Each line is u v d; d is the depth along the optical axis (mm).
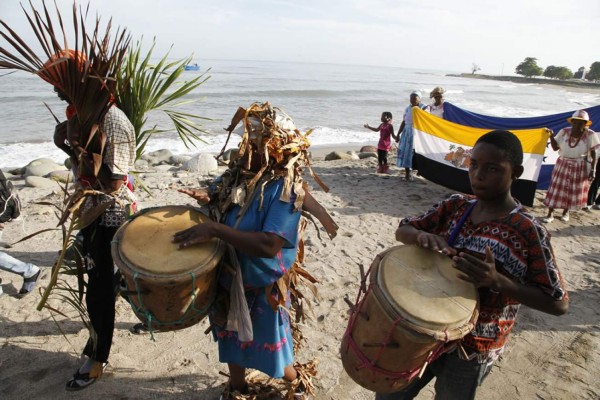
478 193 1904
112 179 2918
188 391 3182
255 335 2572
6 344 3592
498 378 3492
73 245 3201
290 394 2871
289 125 2393
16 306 4121
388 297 1921
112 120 2842
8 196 4277
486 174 1855
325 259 5324
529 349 3848
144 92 3713
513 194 7816
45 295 2873
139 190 8039
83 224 2887
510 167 1851
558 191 7059
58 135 3092
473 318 1889
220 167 11023
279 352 2607
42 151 15594
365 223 6719
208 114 27297
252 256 2416
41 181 8703
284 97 42781
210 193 2605
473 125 8492
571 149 6898
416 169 9266
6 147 15977
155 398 3109
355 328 2092
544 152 7527
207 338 3775
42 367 3355
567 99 71312
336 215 7043
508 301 1969
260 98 39875
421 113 8531
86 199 2971
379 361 1990
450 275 2025
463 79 172625
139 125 3801
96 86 2719
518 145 1866
